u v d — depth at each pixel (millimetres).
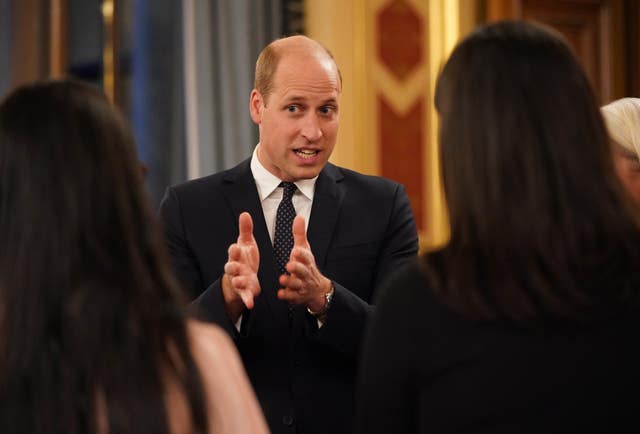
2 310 1543
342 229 3404
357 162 7375
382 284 3363
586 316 1655
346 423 3240
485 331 1686
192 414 1557
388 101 7570
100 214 1584
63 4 7027
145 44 7363
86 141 1604
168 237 3402
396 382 1767
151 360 1541
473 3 7973
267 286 3283
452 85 1820
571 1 8523
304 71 3229
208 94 7301
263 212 3414
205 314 3014
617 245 1726
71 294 1527
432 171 7742
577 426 1646
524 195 1718
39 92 1646
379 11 7547
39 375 1508
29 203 1564
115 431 1494
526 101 1749
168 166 7375
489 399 1668
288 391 3232
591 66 8680
